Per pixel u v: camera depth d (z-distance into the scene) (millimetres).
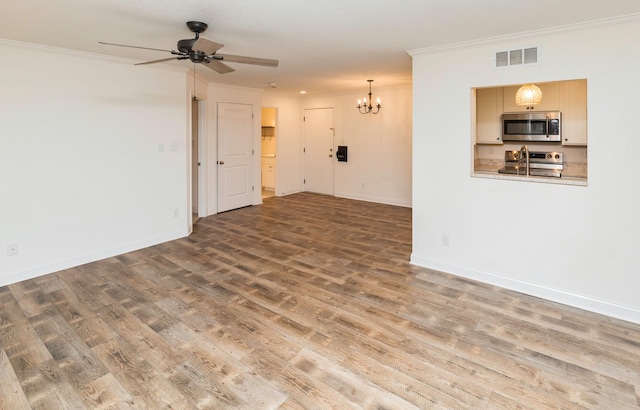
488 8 2572
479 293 3322
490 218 3492
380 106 7414
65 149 3850
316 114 8547
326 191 8602
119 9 2604
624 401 1963
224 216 6422
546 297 3213
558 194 3105
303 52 3943
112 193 4289
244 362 2307
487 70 3363
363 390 2059
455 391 2049
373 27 3016
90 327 2711
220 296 3246
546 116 4863
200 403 1955
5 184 3459
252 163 7289
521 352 2414
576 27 2865
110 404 1947
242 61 3014
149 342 2521
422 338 2584
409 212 6750
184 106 5020
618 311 2881
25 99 3535
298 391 2049
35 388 2066
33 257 3684
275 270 3879
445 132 3686
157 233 4812
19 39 3352
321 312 2963
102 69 4078
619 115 2789
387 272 3830
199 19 2822
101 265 4020
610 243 2900
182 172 5070
